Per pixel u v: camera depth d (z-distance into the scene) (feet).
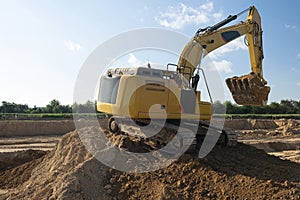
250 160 24.71
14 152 36.45
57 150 29.27
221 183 20.33
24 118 73.15
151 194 19.98
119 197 20.48
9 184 28.81
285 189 18.67
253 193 18.74
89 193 20.17
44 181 23.27
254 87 28.78
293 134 70.54
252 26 32.42
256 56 32.91
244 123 87.45
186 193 20.10
